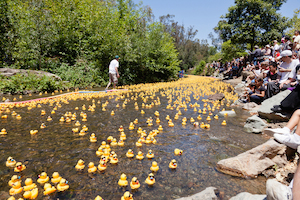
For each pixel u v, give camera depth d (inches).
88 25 770.2
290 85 307.4
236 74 1059.9
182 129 275.1
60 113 342.0
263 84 428.8
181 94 612.4
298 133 133.4
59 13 751.1
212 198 126.3
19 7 639.8
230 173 165.2
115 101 473.7
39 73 589.9
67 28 733.9
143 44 932.0
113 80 637.9
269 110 279.3
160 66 981.8
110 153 192.9
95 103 440.8
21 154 189.8
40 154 190.9
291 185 95.9
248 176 160.7
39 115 325.4
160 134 254.4
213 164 179.9
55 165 171.9
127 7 925.2
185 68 2456.9
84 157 187.6
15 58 622.8
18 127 263.7
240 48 1633.9
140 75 973.2
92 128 269.6
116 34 792.3
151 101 487.5
